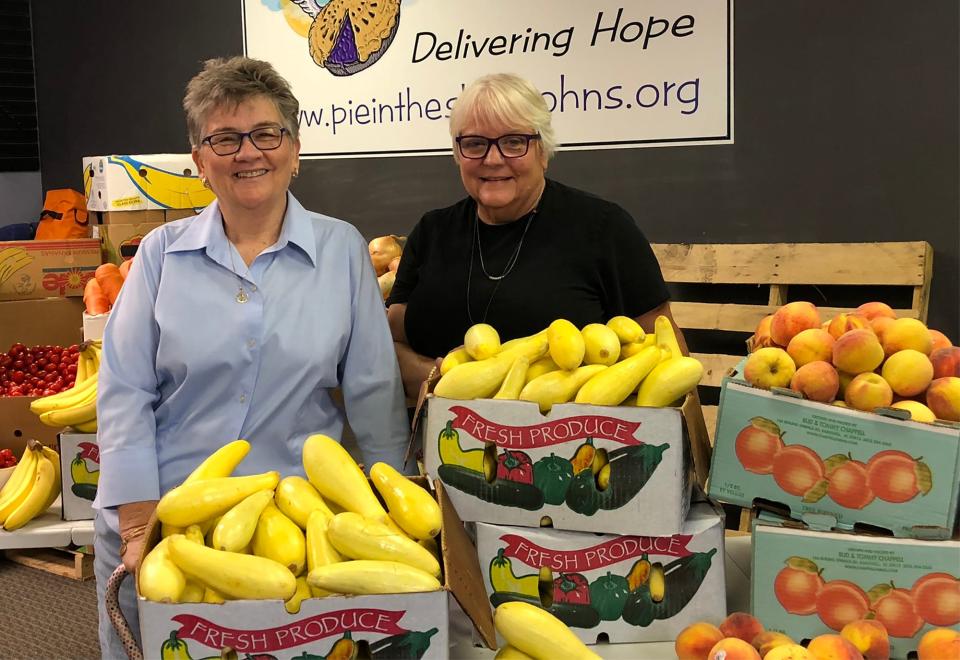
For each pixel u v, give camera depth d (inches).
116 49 205.6
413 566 45.2
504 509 54.0
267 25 181.2
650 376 53.2
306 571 47.0
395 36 166.4
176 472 68.3
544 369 55.7
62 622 121.3
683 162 142.9
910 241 128.0
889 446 49.8
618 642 54.0
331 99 175.9
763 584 52.2
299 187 182.9
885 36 127.3
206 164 66.2
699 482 55.6
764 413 52.2
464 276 81.4
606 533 53.4
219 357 66.4
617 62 145.5
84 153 217.3
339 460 49.9
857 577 50.6
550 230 79.3
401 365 84.7
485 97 73.2
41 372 135.6
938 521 49.2
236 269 67.1
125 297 68.3
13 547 116.4
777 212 137.4
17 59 218.4
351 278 71.6
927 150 126.7
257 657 43.6
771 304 134.0
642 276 79.4
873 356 50.5
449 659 47.4
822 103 132.3
